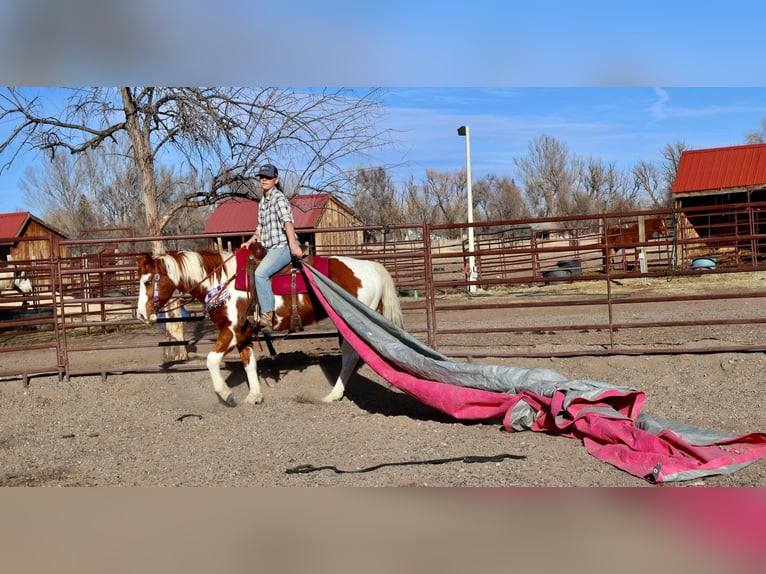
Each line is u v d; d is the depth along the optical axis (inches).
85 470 211.0
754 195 897.5
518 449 206.2
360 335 265.0
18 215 890.7
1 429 265.4
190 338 425.1
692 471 174.4
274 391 304.5
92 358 405.7
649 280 705.0
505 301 580.7
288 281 273.3
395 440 225.9
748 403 246.4
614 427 201.8
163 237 312.2
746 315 431.8
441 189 2450.8
